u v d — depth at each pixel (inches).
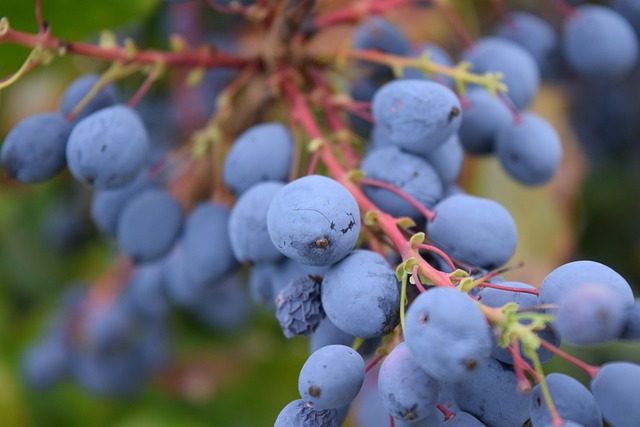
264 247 7.8
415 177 7.8
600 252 11.4
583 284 6.9
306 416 7.2
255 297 8.4
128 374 10.9
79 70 10.7
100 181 8.1
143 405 11.1
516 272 10.1
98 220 9.0
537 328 6.7
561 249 10.3
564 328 6.7
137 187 8.9
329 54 8.6
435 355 6.7
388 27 9.0
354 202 7.3
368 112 8.8
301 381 7.1
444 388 7.3
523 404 7.1
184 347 11.1
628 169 11.7
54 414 11.1
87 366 10.9
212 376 11.1
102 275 11.1
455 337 6.7
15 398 10.9
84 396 11.1
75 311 11.1
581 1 10.7
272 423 10.9
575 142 10.7
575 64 9.8
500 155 8.7
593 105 11.7
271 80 8.6
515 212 10.3
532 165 8.5
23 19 8.8
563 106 10.7
